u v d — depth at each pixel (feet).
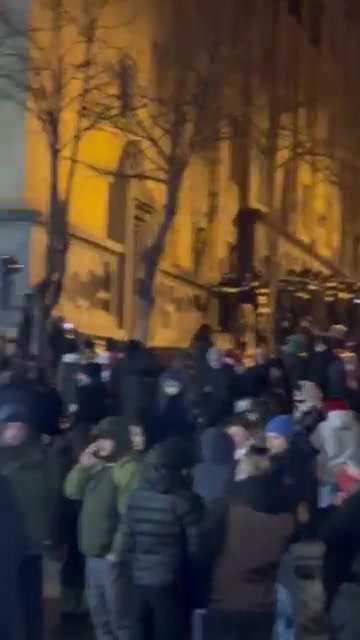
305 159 198.39
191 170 146.41
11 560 18.89
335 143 231.50
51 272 94.84
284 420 38.83
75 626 42.60
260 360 79.00
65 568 43.04
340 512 25.49
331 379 70.95
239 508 28.30
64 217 97.96
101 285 121.29
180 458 31.01
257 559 27.96
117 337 123.75
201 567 28.32
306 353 84.79
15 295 104.99
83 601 43.55
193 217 148.15
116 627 35.86
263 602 28.04
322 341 115.85
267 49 174.91
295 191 197.57
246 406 44.57
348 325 194.18
